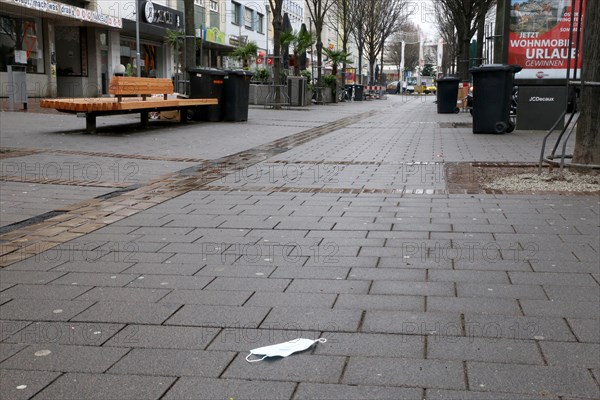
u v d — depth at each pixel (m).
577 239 5.14
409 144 12.54
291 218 6.02
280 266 4.53
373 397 2.67
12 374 2.91
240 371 2.92
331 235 5.37
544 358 3.02
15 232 5.55
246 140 13.15
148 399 2.68
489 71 14.13
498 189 7.35
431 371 2.90
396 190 7.38
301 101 31.92
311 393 2.71
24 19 25.66
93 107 12.59
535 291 3.96
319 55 35.97
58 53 30.30
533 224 5.66
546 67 14.55
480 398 2.65
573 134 14.07
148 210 6.43
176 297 3.92
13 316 3.63
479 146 12.02
